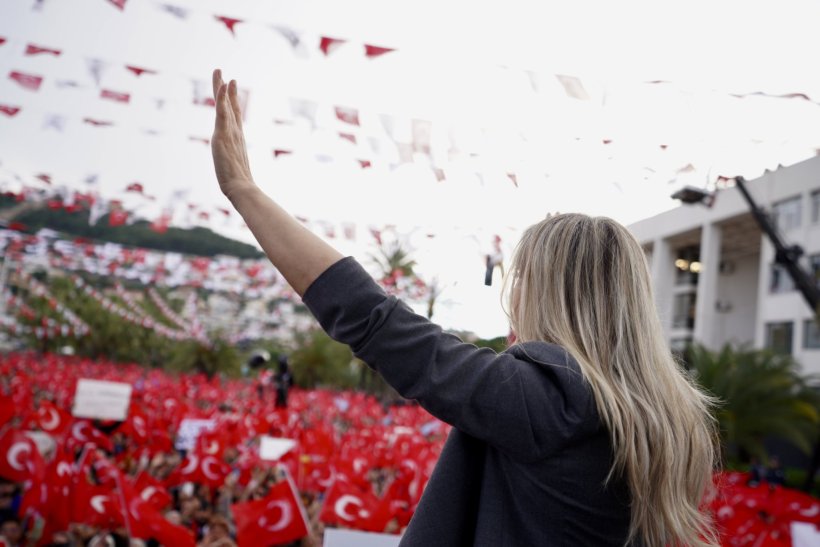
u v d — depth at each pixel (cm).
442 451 134
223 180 137
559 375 125
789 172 2709
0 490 728
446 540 125
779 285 3095
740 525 885
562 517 121
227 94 142
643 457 125
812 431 2317
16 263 3278
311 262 125
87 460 702
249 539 634
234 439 1271
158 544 679
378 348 120
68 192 1182
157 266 2042
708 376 2312
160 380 3422
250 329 3562
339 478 712
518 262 152
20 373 2570
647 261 148
